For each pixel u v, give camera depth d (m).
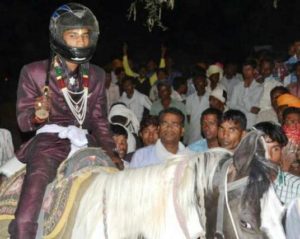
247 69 11.16
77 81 4.87
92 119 5.02
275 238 3.72
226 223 3.83
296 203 4.35
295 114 6.52
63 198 4.42
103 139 4.99
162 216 4.04
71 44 4.68
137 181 4.18
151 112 11.80
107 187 4.28
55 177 4.62
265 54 13.27
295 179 4.81
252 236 3.76
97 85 4.99
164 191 4.06
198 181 3.96
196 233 3.93
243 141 3.83
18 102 4.84
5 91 19.59
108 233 4.17
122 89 13.27
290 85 10.59
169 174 4.09
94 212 4.27
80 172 4.49
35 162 4.62
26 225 4.42
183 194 3.98
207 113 7.30
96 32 4.77
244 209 3.80
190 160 4.07
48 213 4.46
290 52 12.30
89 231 4.24
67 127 4.77
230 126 6.39
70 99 4.84
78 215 4.34
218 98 10.48
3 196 4.76
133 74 15.66
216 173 3.92
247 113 11.06
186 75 17.56
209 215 3.90
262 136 3.88
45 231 4.44
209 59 19.72
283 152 6.01
